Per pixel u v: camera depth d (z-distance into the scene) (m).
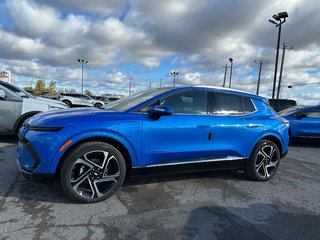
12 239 2.44
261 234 2.81
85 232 2.64
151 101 3.70
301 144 9.43
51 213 2.97
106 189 3.36
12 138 6.79
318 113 8.89
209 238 2.68
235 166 4.35
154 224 2.89
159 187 3.99
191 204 3.46
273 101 17.42
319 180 4.83
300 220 3.18
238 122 4.23
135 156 3.48
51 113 3.55
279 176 4.95
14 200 3.23
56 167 3.09
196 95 4.04
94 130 3.20
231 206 3.47
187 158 3.85
